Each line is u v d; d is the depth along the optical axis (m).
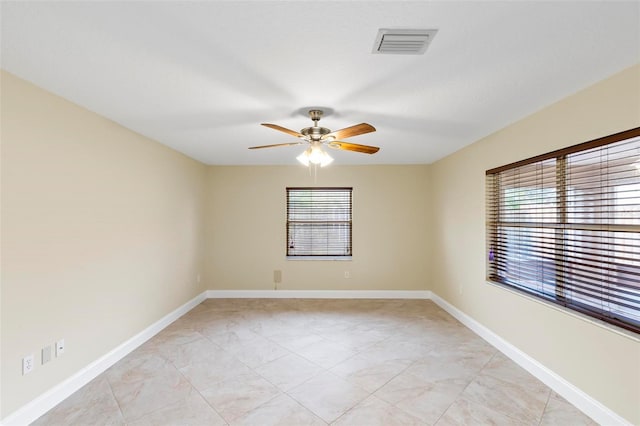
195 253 4.55
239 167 5.01
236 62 1.74
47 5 1.25
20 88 1.96
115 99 2.29
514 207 2.95
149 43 1.55
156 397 2.25
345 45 1.56
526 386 2.40
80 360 2.42
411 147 3.81
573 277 2.32
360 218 5.02
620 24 1.39
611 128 1.92
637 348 1.77
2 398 1.86
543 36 1.49
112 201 2.79
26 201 2.01
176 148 3.83
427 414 2.06
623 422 1.83
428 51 1.62
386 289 4.99
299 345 3.16
